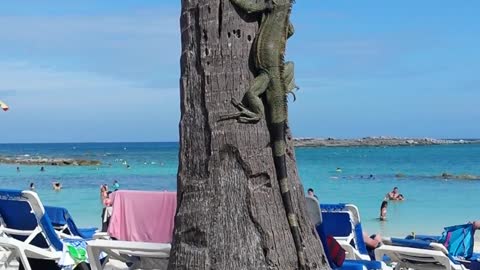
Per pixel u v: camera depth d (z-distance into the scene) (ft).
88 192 76.54
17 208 18.26
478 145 333.83
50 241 17.88
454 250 20.59
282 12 12.39
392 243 19.49
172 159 175.94
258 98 12.10
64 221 20.66
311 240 12.42
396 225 51.01
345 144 339.36
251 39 12.28
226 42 12.13
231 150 11.99
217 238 11.82
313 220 14.94
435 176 105.70
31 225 18.38
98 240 15.49
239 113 12.05
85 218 52.80
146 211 17.38
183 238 12.04
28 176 109.40
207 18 12.17
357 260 17.70
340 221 19.45
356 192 78.38
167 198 17.30
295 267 12.03
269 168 12.12
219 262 11.76
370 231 47.96
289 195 12.12
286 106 12.28
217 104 12.07
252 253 11.80
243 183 11.96
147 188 83.82
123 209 17.57
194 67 12.25
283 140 12.22
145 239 17.31
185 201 12.12
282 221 12.06
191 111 12.22
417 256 18.11
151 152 253.03
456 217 55.62
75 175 110.83
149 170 124.57
